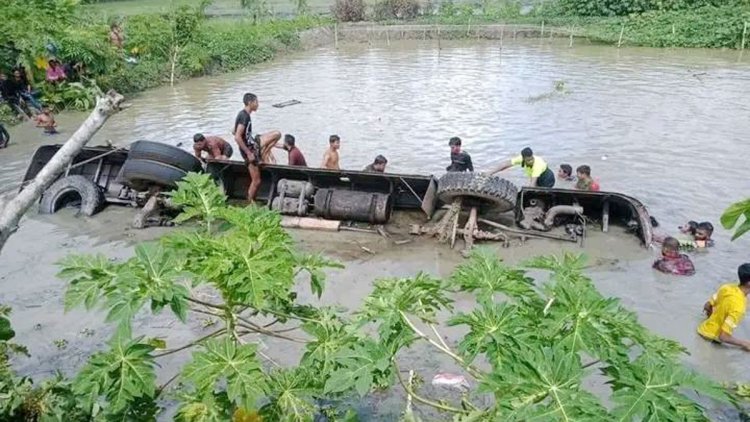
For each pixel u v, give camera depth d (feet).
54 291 24.81
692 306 23.31
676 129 46.47
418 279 12.23
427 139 45.62
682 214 31.94
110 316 10.27
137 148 31.81
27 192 9.54
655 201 33.63
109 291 10.75
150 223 31.89
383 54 90.58
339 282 25.64
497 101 56.59
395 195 33.22
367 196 31.19
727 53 83.87
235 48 82.28
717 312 20.75
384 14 122.31
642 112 51.52
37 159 35.37
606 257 27.55
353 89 64.49
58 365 19.98
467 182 28.32
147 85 68.59
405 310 12.26
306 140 46.16
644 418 8.85
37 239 30.12
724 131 45.73
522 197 31.07
